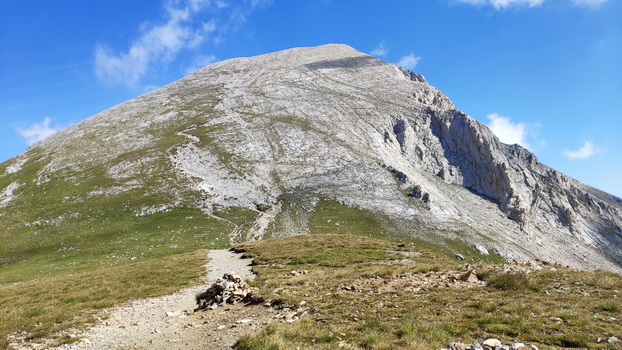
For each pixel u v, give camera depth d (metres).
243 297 20.44
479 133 166.88
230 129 156.12
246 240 75.88
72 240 72.94
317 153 138.88
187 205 96.00
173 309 20.94
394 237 88.88
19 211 89.38
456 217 113.06
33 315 19.47
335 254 37.53
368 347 10.84
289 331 12.47
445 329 11.91
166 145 139.38
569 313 12.79
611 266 123.25
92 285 28.38
